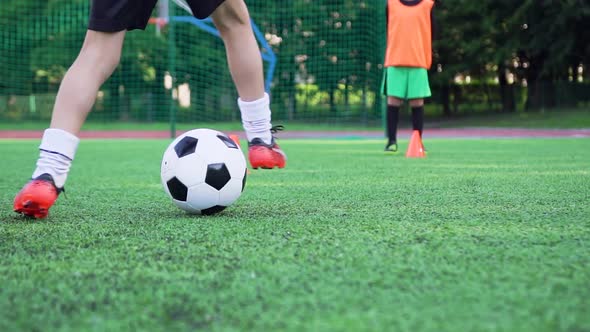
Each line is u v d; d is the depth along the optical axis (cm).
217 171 219
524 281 123
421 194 286
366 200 265
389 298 112
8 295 116
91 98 224
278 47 1931
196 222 205
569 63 2311
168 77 2172
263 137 281
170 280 126
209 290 118
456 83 2519
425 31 599
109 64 229
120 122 2164
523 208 234
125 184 357
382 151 707
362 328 96
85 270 135
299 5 1877
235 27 268
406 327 96
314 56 1897
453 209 232
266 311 105
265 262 141
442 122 2292
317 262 140
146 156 661
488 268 134
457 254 148
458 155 607
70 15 2034
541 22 2195
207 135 227
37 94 2059
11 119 2038
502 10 2305
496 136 1367
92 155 678
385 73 620
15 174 433
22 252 155
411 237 171
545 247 156
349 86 1844
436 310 105
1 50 2000
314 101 1919
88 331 96
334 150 734
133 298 113
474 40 2344
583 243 161
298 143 953
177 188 220
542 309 105
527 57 2428
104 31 226
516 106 2341
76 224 203
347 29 1825
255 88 276
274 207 244
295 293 115
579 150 693
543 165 471
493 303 109
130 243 166
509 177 371
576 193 285
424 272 130
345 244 161
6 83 2022
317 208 239
